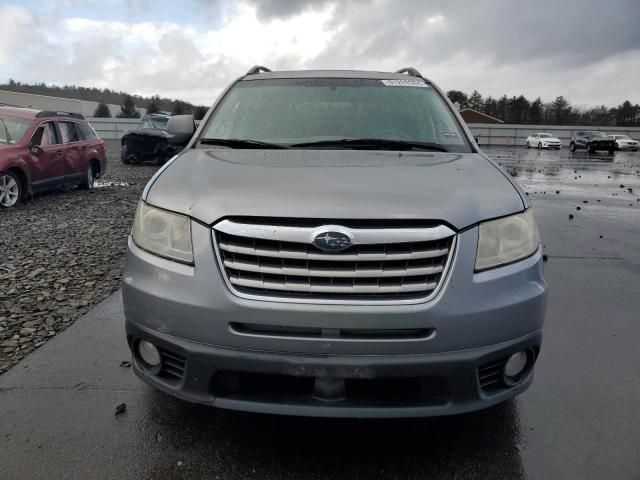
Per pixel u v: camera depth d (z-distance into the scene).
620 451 2.45
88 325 3.90
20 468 2.27
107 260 5.82
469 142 3.28
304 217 2.09
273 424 2.60
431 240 2.09
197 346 2.15
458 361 2.10
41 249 6.28
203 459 2.34
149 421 2.62
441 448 2.44
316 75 3.81
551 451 2.44
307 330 2.07
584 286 5.03
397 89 3.66
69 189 12.14
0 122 9.90
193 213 2.21
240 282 2.11
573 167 22.92
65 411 2.71
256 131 3.30
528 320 2.22
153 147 18.45
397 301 2.06
